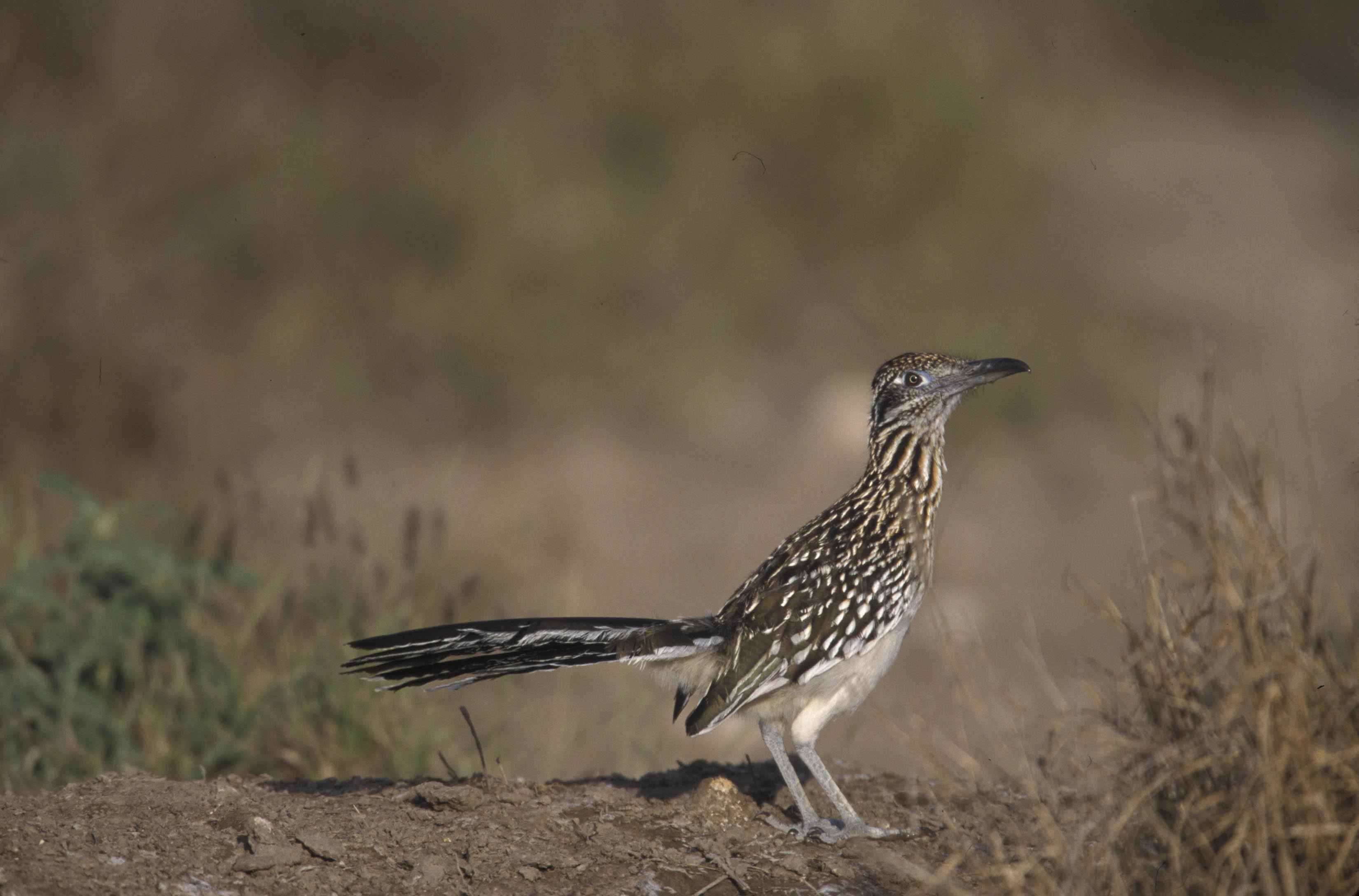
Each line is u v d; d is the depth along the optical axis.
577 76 19.50
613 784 7.15
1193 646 5.79
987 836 6.19
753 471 15.45
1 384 13.49
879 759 9.34
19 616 8.74
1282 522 6.30
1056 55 23.58
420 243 17.14
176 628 8.57
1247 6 27.72
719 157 18.62
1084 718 5.91
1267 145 24.75
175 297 15.40
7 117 15.64
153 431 13.96
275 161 16.86
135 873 5.55
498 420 15.92
